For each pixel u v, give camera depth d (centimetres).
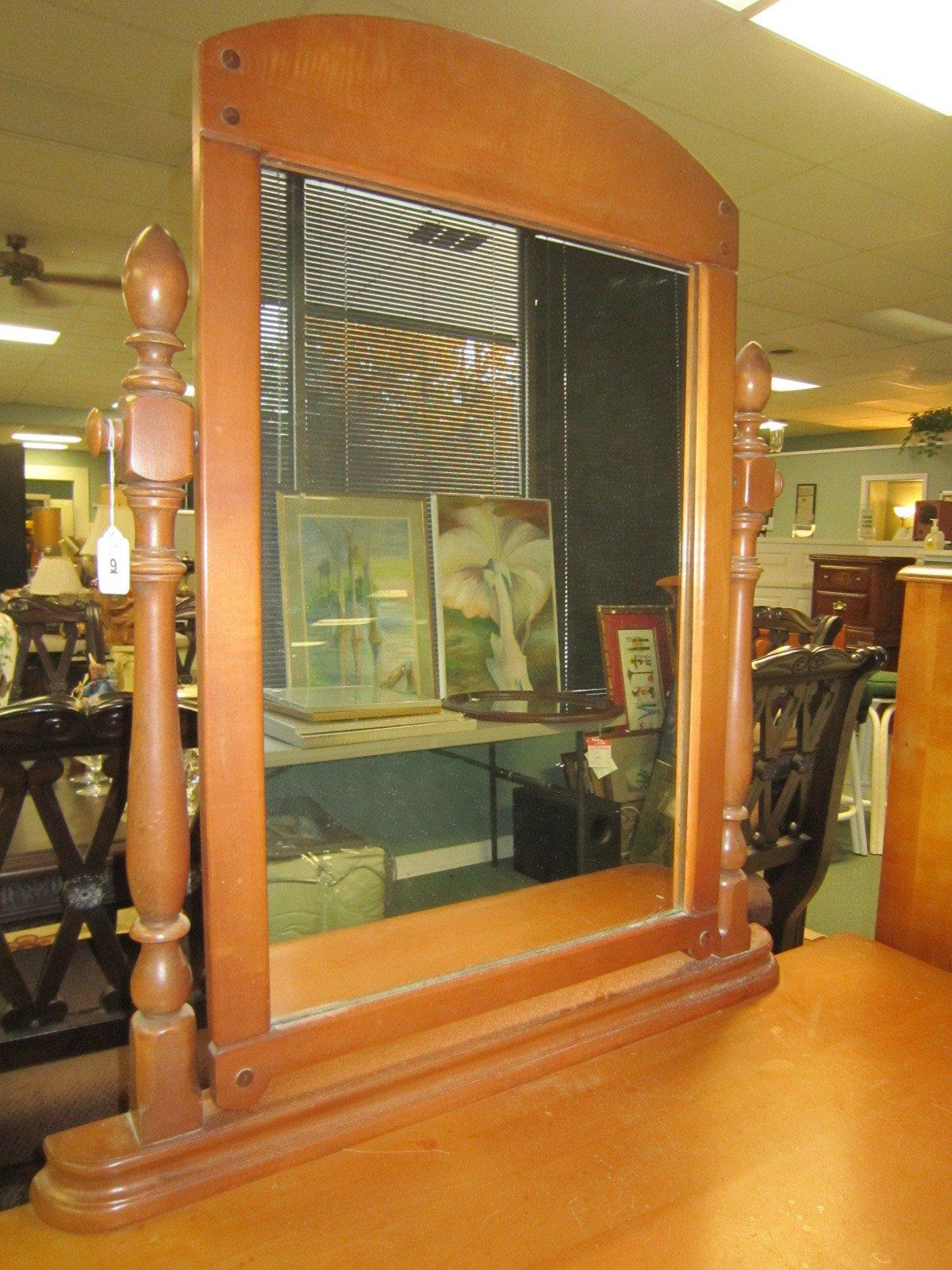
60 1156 61
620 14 236
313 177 65
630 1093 74
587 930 84
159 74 266
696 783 88
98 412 61
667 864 90
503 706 85
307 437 71
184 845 63
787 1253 58
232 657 62
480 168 71
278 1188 62
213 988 63
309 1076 68
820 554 643
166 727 62
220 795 62
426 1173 64
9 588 567
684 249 83
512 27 242
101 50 253
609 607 89
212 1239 58
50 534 618
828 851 186
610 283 84
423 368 76
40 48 252
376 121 65
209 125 58
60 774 109
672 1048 81
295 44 61
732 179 343
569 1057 78
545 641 88
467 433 80
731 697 90
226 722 62
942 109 286
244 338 61
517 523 85
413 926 81
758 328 576
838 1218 61
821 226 393
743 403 89
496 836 86
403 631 79
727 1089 75
